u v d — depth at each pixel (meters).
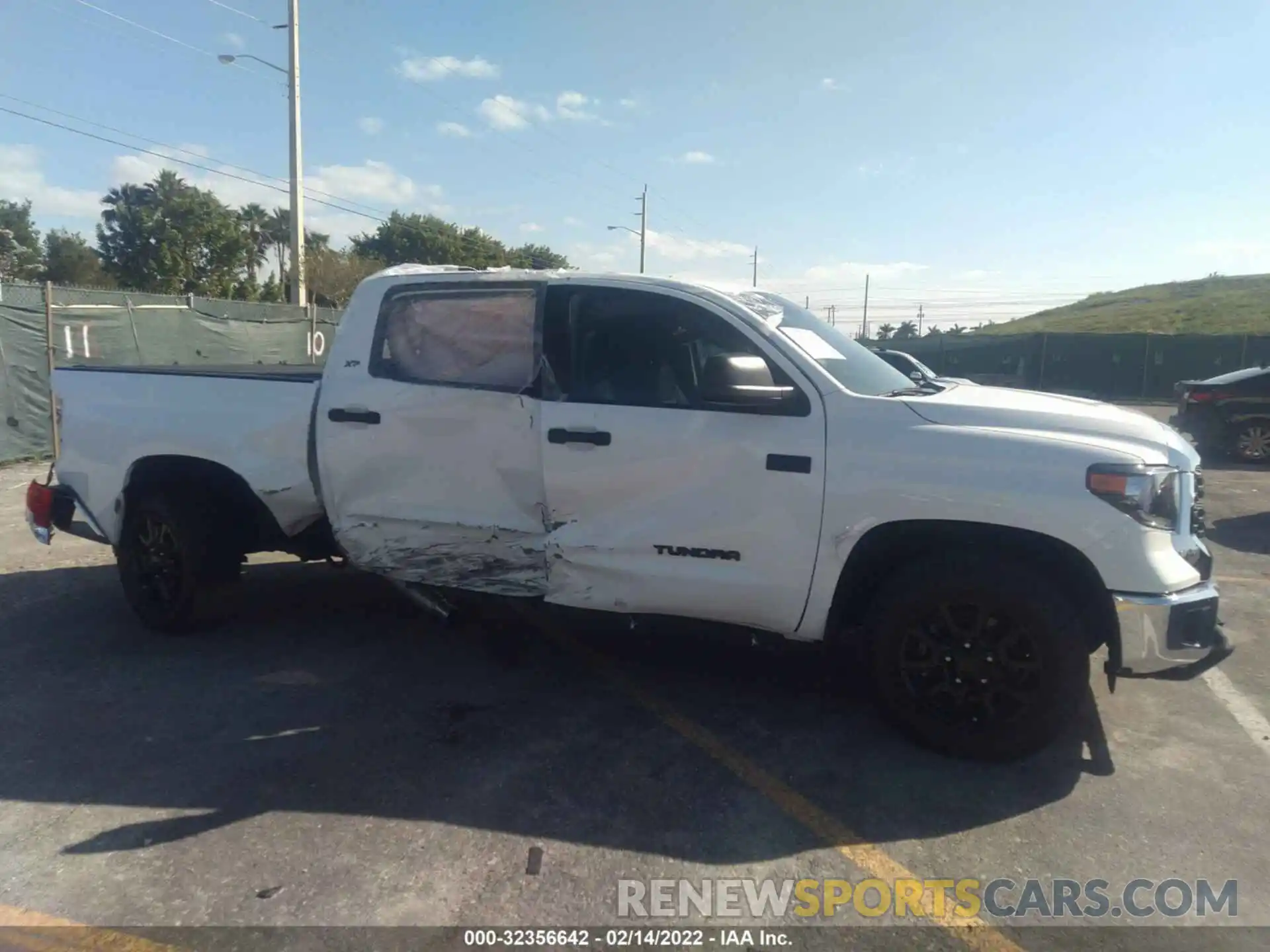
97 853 3.21
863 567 3.92
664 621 4.24
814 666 4.96
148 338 14.10
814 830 3.38
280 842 3.27
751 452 3.93
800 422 3.90
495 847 3.26
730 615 4.11
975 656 3.77
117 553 5.44
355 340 4.71
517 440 4.29
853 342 4.75
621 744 4.04
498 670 4.89
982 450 3.68
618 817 3.46
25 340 12.12
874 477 3.78
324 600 6.07
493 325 4.42
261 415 4.90
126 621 5.69
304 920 2.86
